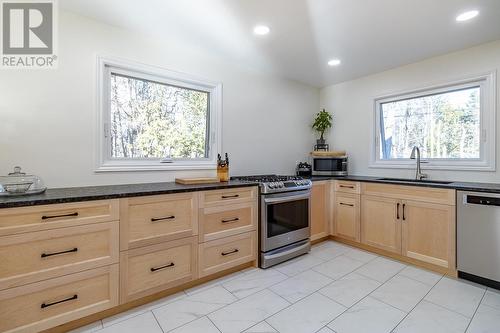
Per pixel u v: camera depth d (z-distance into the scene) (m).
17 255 1.38
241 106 3.09
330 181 3.31
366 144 3.48
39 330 1.43
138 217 1.78
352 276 2.30
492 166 2.46
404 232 2.57
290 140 3.66
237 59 2.91
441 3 1.84
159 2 1.86
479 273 2.09
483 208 2.06
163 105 2.58
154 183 2.40
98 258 1.62
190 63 2.64
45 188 1.75
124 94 2.34
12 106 1.80
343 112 3.76
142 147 2.46
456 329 1.56
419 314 1.72
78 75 2.03
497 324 1.61
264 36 2.37
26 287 1.40
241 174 3.11
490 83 2.46
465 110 2.71
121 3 1.88
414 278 2.26
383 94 3.29
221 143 2.91
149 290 1.83
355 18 2.05
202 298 1.93
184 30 2.27
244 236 2.39
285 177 3.03
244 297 1.95
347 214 3.12
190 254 2.04
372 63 3.02
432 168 2.87
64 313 1.51
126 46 2.26
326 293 2.01
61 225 1.49
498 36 2.34
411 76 3.03
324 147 3.76
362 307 1.81
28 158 1.85
